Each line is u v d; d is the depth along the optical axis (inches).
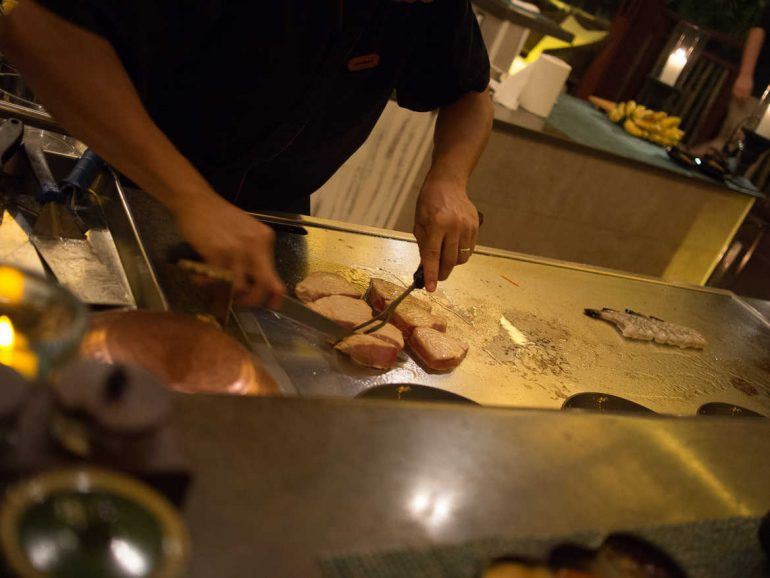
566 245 191.2
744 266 213.3
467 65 77.9
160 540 20.5
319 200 159.5
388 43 73.2
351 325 60.5
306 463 28.2
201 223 48.4
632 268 204.8
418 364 61.6
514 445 33.5
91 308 48.4
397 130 152.1
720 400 76.2
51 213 53.6
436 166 74.4
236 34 64.3
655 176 184.9
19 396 23.1
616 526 31.7
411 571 25.9
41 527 20.1
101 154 51.5
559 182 176.7
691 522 33.7
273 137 73.3
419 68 80.7
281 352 54.9
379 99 78.4
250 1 62.4
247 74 67.2
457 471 30.8
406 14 71.1
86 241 54.6
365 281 71.2
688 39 223.6
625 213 190.1
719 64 257.8
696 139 269.7
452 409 34.1
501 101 178.4
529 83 180.9
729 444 40.3
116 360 37.5
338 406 31.5
